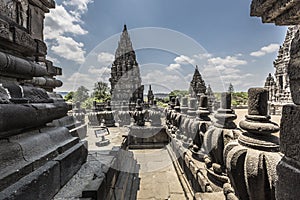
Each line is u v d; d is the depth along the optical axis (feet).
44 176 7.82
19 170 7.02
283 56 77.82
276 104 68.13
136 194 19.84
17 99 8.62
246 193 8.58
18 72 10.07
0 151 6.78
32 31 16.39
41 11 18.03
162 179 23.39
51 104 11.58
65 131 12.67
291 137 5.24
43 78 18.69
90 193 9.22
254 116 8.95
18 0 12.66
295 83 5.22
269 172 7.60
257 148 8.27
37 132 10.14
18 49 10.46
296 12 4.88
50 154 9.43
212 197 11.25
